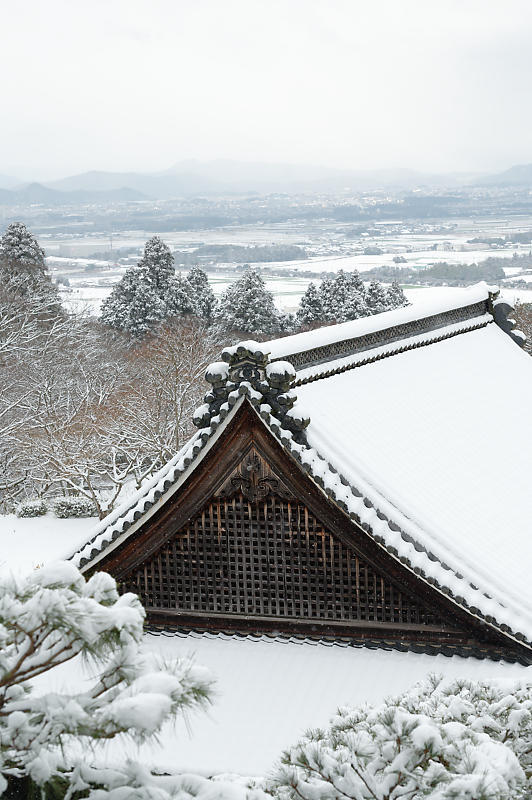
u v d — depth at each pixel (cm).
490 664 1371
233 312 8312
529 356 2694
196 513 1497
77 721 509
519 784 711
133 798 533
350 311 8362
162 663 546
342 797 685
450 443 1816
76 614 501
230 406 1407
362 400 1727
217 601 1518
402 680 1358
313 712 1312
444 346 2305
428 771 665
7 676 523
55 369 5350
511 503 1750
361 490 1410
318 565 1458
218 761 1222
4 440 4728
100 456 4734
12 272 6944
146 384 5247
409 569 1364
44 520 4700
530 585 1471
